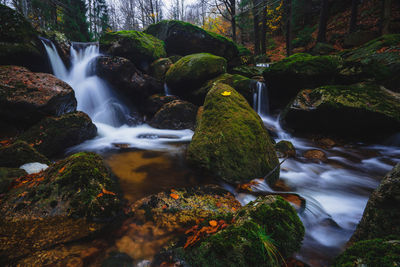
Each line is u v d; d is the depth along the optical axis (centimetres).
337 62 710
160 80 921
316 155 491
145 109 862
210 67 823
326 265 175
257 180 323
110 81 816
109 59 808
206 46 1147
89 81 816
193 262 155
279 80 774
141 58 930
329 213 268
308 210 259
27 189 243
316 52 1445
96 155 308
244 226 158
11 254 168
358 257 120
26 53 610
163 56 1038
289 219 171
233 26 1922
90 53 918
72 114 519
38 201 225
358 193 335
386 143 550
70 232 197
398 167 167
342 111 554
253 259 137
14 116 442
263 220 167
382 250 116
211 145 346
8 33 580
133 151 502
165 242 191
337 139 612
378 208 171
